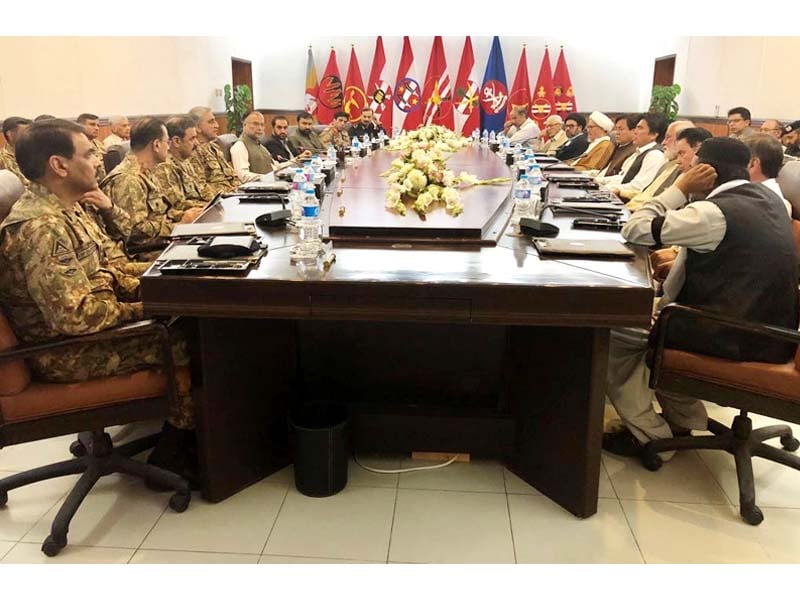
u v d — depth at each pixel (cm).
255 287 181
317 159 458
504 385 230
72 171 189
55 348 179
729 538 195
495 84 909
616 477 227
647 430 232
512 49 920
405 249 215
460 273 187
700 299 207
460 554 186
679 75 826
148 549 188
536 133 777
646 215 214
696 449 230
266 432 224
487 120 920
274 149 659
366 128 801
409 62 911
